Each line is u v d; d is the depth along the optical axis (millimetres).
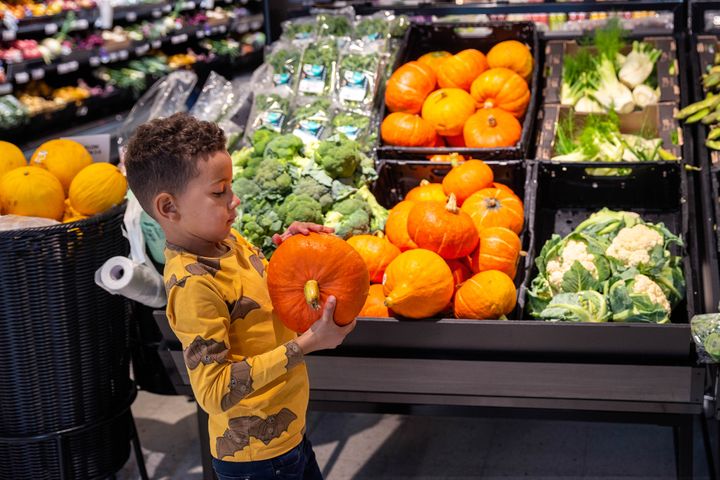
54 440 2609
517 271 2629
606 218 2613
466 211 2650
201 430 2574
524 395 2316
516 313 2443
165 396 3518
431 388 2359
